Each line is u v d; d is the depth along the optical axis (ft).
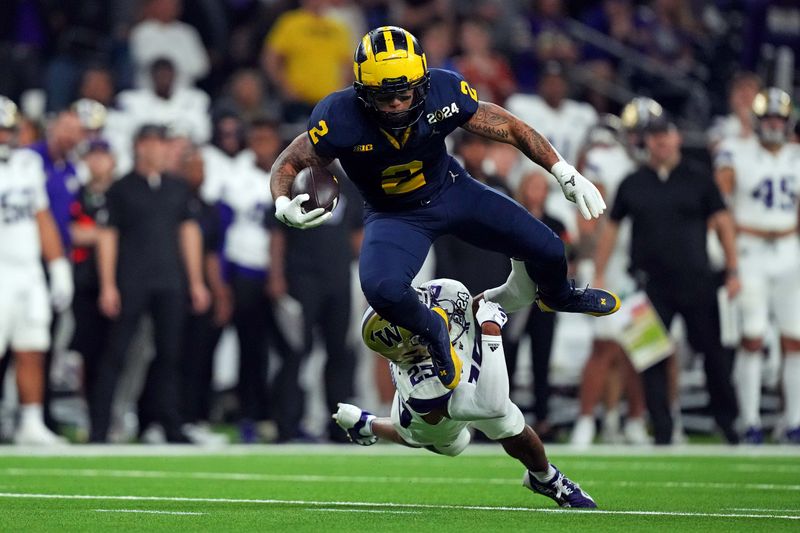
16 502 80.74
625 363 139.03
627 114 143.54
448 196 72.28
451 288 72.18
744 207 140.05
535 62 188.85
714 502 81.15
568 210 149.28
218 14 194.49
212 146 146.92
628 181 134.92
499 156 146.20
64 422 161.17
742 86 151.43
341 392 138.72
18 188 133.39
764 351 151.02
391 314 69.31
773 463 112.68
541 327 137.59
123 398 142.31
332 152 70.69
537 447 74.08
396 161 70.59
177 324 135.74
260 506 78.74
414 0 197.88
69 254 139.23
